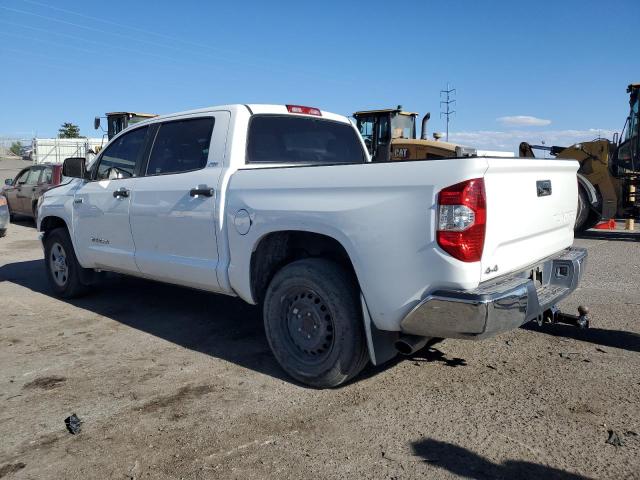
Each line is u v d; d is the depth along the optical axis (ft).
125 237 18.38
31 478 9.91
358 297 12.73
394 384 13.48
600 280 24.72
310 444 10.80
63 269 22.34
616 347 15.69
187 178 16.16
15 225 50.90
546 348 15.71
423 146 48.26
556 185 13.88
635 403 12.16
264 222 13.80
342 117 19.69
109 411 12.41
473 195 10.75
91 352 16.21
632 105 41.27
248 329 18.19
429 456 10.25
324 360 13.06
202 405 12.60
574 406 12.09
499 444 10.61
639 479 9.41
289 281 13.44
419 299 11.35
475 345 16.06
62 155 127.44
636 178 41.29
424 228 11.10
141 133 18.79
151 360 15.49
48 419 12.10
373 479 9.61
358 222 12.00
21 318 19.84
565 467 9.81
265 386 13.58
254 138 16.03
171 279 16.96
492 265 11.43
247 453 10.53
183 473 9.93
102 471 10.07
